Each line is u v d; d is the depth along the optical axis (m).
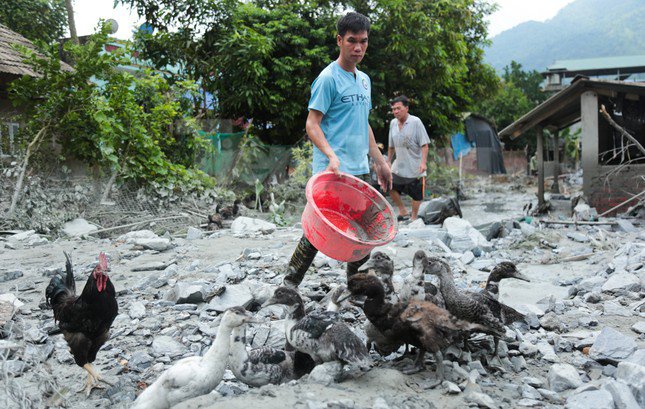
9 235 10.38
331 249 4.41
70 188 11.57
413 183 11.33
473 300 4.14
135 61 18.98
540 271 7.57
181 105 15.88
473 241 8.98
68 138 12.11
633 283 6.05
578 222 10.77
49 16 22.78
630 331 4.85
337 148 4.98
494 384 3.78
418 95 21.11
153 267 7.64
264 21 19.34
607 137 15.57
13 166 11.45
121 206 11.93
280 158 18.89
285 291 4.06
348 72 4.98
